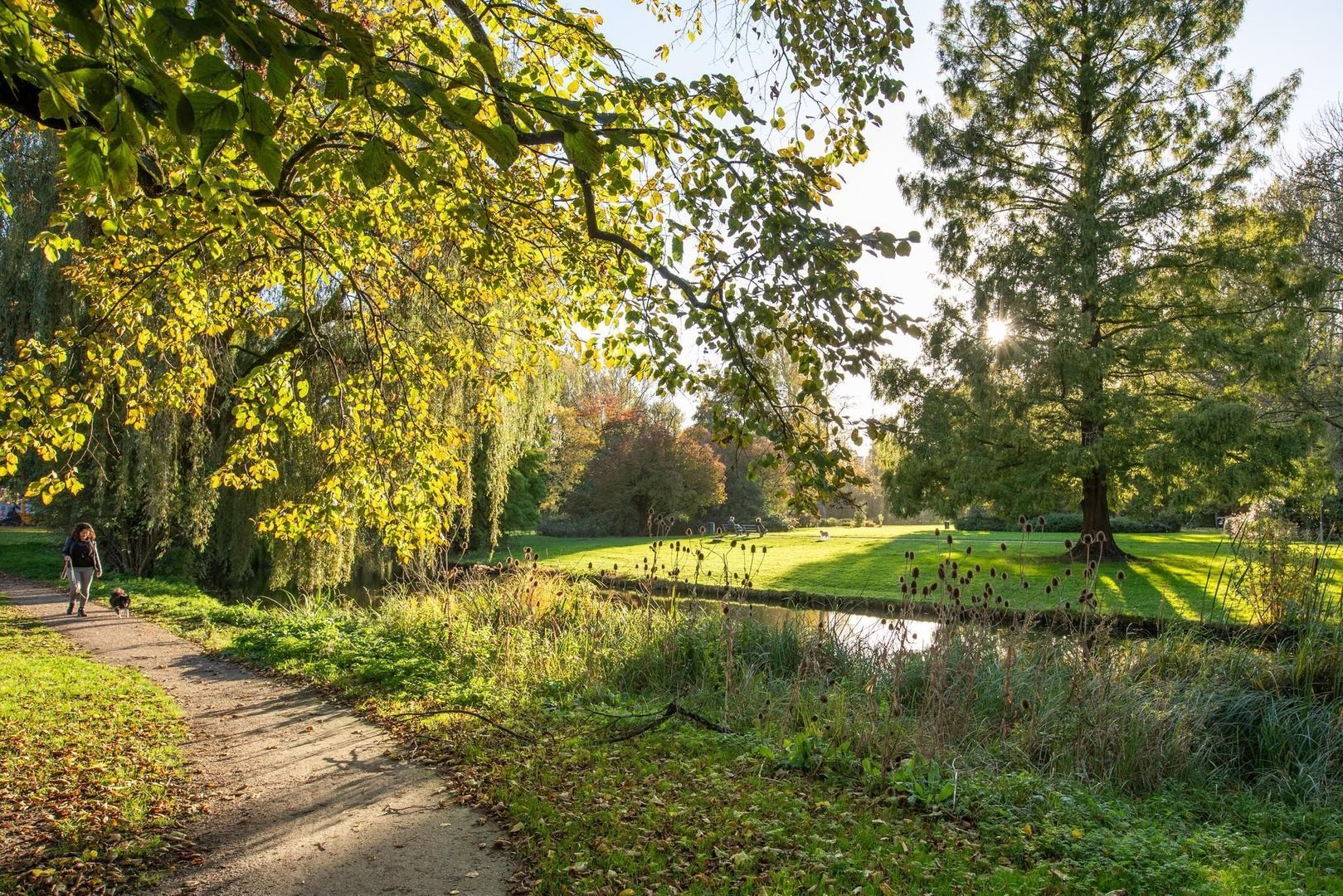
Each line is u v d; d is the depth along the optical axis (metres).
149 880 3.82
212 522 14.55
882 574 18.78
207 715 6.89
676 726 6.49
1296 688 6.68
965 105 21.78
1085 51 20.75
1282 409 22.91
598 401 51.06
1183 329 19.48
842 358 3.71
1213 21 19.73
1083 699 6.31
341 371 9.11
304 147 4.46
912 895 3.63
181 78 3.37
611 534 46.78
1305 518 12.18
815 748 5.64
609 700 7.52
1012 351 19.41
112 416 13.16
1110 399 19.05
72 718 6.40
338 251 6.01
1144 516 21.27
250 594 16.97
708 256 4.56
